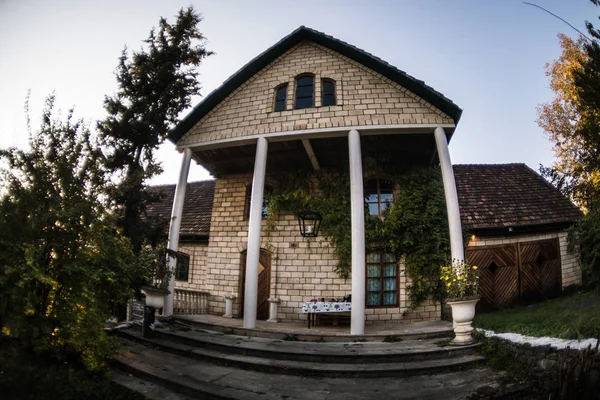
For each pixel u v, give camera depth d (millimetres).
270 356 7254
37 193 5809
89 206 6012
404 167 12086
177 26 10938
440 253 11016
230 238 13008
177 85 10492
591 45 6688
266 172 13086
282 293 11828
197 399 5621
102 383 5711
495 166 15406
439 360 6934
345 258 11516
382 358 6945
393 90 10180
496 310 11234
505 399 5266
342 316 10805
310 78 11094
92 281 5832
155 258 8297
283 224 12406
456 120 9625
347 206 11984
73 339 5531
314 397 5539
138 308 9445
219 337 8391
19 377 4930
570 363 4828
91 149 6531
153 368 6535
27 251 5109
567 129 16203
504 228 11789
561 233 12539
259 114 10680
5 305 5035
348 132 9914
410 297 11016
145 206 9992
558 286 12109
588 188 8969
